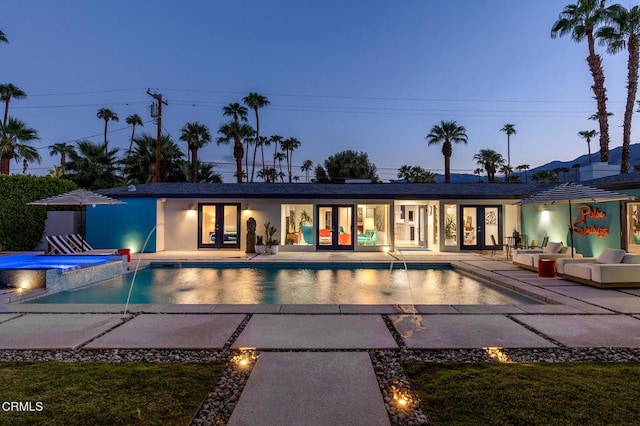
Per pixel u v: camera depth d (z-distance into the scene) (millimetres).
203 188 17156
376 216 16828
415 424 2566
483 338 4469
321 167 40875
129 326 4973
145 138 26578
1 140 21875
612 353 4004
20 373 3414
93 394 2990
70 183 18281
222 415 2711
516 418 2605
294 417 2656
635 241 10047
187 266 12586
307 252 15992
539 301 7012
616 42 20031
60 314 5594
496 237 16406
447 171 32969
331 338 4477
